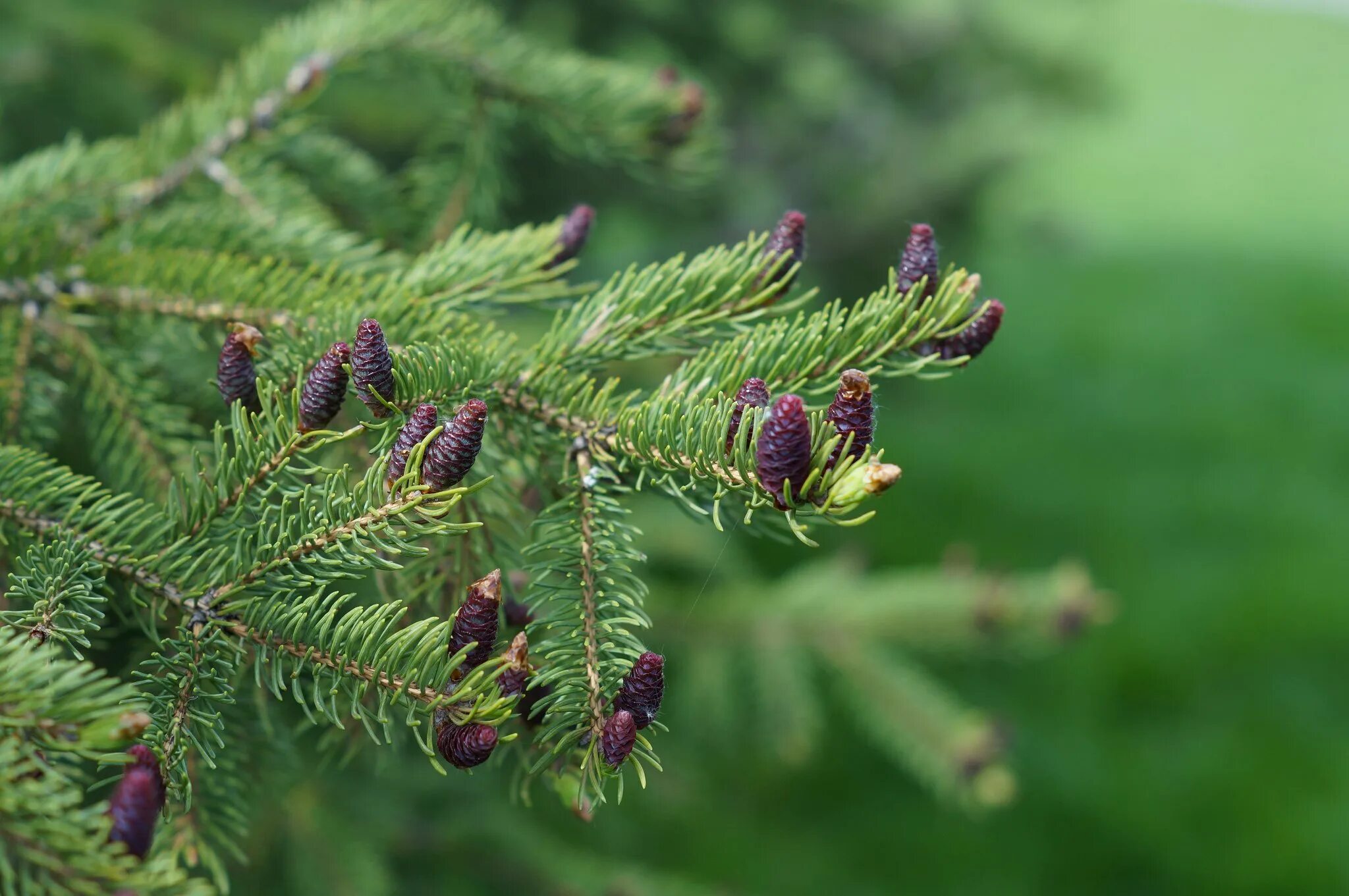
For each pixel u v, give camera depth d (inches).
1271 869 109.8
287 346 27.4
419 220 35.8
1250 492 191.0
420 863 50.6
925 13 107.8
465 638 25.3
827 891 101.2
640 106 34.9
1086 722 130.9
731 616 59.1
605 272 88.0
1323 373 247.3
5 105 52.3
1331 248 345.1
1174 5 674.2
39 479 26.6
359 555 25.6
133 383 29.3
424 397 26.7
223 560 26.0
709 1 90.4
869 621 57.0
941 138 104.0
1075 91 113.2
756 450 25.2
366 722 25.3
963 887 106.8
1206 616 151.6
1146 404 229.1
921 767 53.4
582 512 26.8
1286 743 128.0
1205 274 315.9
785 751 56.9
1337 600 154.5
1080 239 134.1
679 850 98.2
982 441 202.8
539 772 25.9
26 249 29.3
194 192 31.9
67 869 23.9
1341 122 497.0
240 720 27.5
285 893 39.4
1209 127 491.2
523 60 34.5
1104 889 108.0
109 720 24.2
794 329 26.8
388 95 61.5
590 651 26.0
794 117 105.3
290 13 69.7
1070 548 169.9
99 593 27.5
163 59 52.7
